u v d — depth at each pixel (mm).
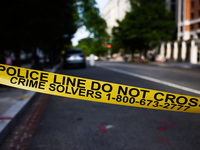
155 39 32531
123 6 84125
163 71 14781
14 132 3145
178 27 47406
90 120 3742
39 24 5660
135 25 34094
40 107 4820
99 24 20469
